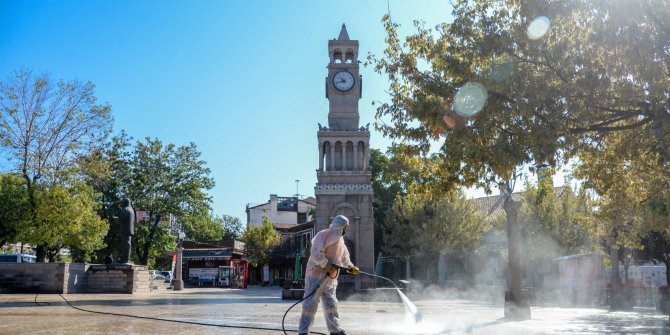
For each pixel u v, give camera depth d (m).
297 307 16.11
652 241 33.22
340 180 41.22
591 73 11.74
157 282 39.03
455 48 13.64
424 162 15.72
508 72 12.06
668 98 11.98
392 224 48.72
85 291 27.33
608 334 9.66
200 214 51.38
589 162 17.06
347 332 8.70
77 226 33.66
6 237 33.00
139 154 49.97
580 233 36.41
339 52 43.56
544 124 12.01
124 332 8.36
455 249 45.12
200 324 9.91
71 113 34.09
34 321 10.23
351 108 42.78
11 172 33.53
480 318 13.99
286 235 73.00
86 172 35.69
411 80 14.51
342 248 6.99
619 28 11.09
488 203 59.03
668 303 25.58
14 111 32.88
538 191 38.03
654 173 18.02
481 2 13.52
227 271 57.22
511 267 14.20
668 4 10.67
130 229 28.45
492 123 12.56
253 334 8.25
